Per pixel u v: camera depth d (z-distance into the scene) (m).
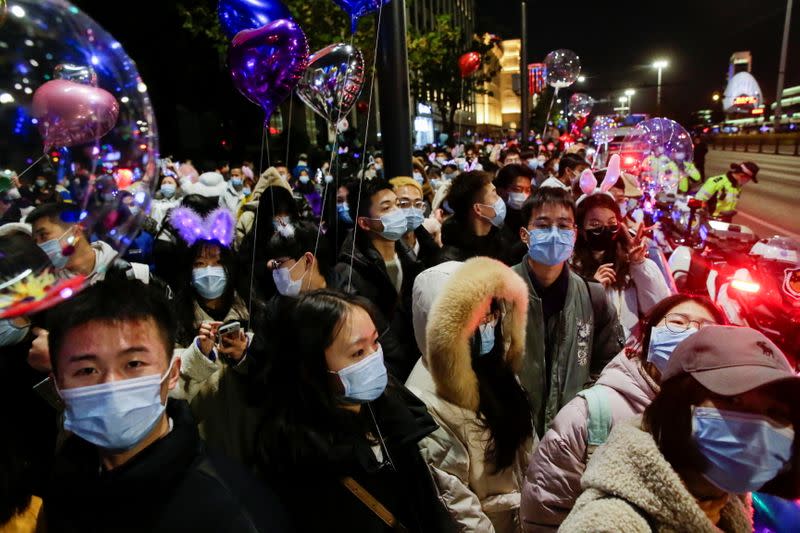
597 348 2.79
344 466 1.67
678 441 1.25
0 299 1.06
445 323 2.01
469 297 1.99
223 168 14.06
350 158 9.61
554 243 2.57
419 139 35.28
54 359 1.31
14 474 1.47
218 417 2.12
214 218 2.71
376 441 1.86
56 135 1.14
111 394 1.28
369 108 3.42
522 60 16.42
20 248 1.07
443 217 5.25
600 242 3.21
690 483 1.30
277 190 3.74
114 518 1.27
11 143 1.10
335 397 1.76
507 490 2.17
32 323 1.94
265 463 1.73
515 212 4.80
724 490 1.26
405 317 3.23
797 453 1.21
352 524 1.68
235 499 1.32
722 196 8.03
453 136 22.48
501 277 2.05
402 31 4.21
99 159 1.20
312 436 1.68
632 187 5.87
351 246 3.60
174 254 2.64
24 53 1.11
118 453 1.33
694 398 1.24
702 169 13.19
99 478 1.30
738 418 1.18
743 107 59.94
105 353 1.28
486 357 2.12
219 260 2.64
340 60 3.01
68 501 1.32
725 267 4.07
